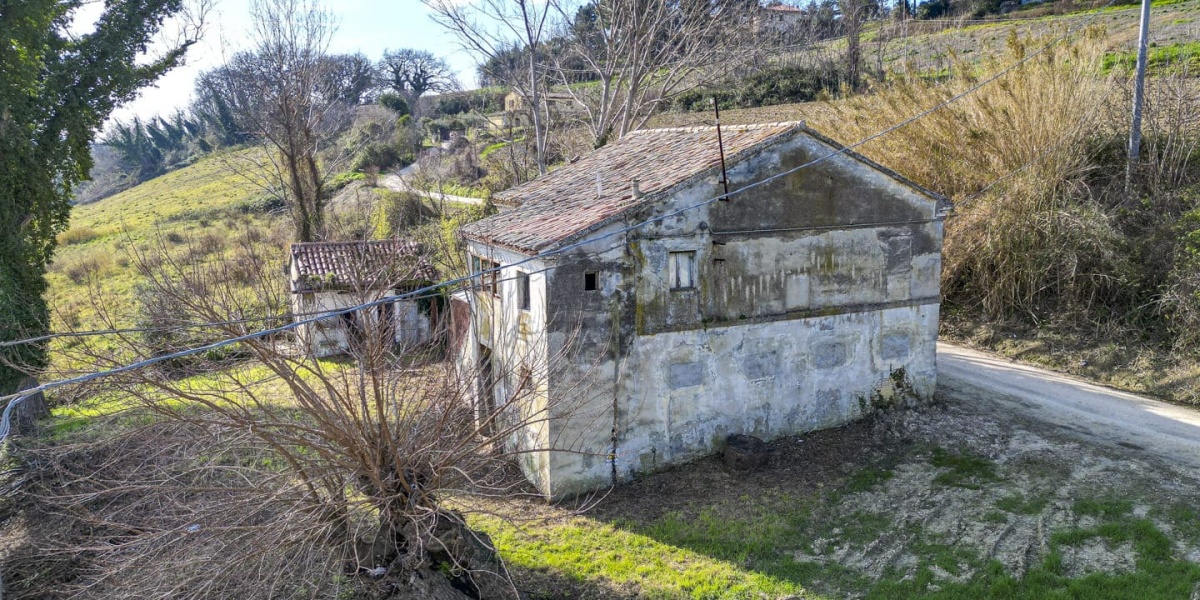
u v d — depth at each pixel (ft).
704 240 42.98
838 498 40.29
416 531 27.50
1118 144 67.10
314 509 27.84
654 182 43.93
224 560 26.91
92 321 60.59
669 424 43.60
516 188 58.44
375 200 111.04
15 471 42.57
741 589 33.14
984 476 40.52
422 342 36.50
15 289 56.18
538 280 40.42
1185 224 56.54
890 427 47.34
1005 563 32.96
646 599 32.78
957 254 69.26
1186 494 35.86
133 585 27.66
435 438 29.40
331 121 160.66
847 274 47.09
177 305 31.12
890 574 33.53
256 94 114.32
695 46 89.51
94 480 31.40
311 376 47.85
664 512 39.81
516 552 36.63
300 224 99.25
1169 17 98.84
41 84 60.03
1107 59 83.25
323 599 29.43
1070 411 47.98
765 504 40.06
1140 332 57.11
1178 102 65.92
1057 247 61.77
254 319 25.41
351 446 27.91
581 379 36.96
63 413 57.41
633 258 41.34
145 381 26.71
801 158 44.60
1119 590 30.12
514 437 45.03
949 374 56.54
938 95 72.23
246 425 26.68
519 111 138.21
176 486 27.30
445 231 85.25
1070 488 37.93
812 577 33.91
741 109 120.16
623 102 103.24
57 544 34.76
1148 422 45.50
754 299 44.78
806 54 129.70
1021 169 63.26
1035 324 63.41
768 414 46.24
